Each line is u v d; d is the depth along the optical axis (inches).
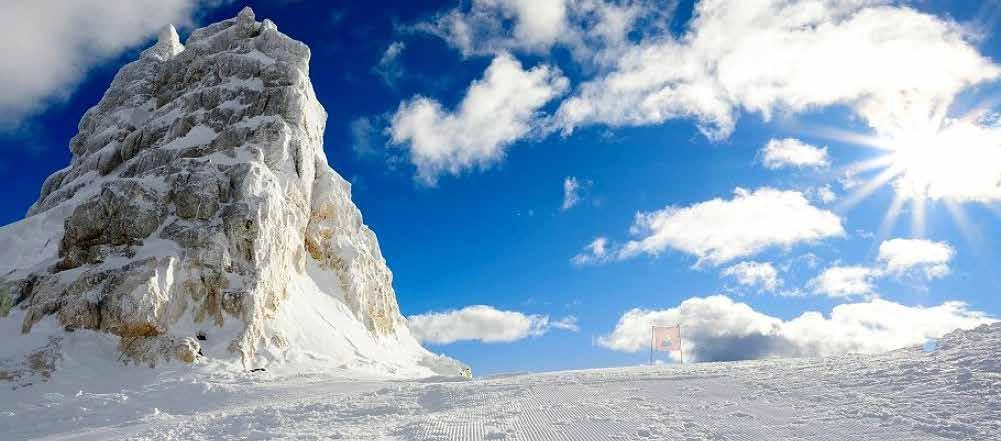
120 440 885.8
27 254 2094.0
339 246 2401.6
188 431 897.5
